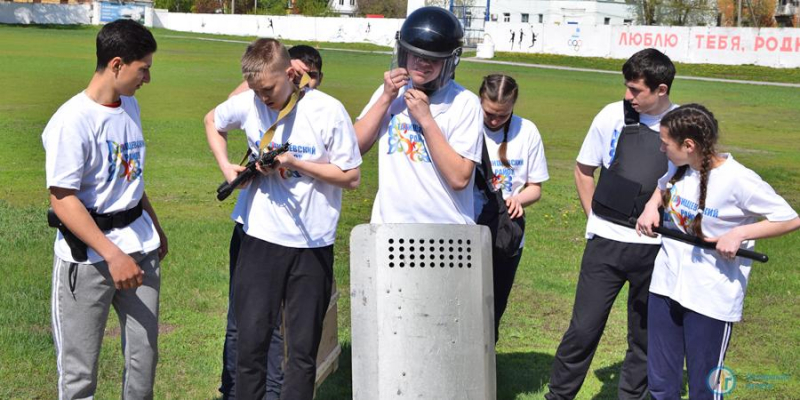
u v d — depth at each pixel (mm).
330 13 88062
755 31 47594
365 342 3221
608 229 4730
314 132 4012
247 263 4047
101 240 3773
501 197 4770
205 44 54906
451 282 3172
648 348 4301
